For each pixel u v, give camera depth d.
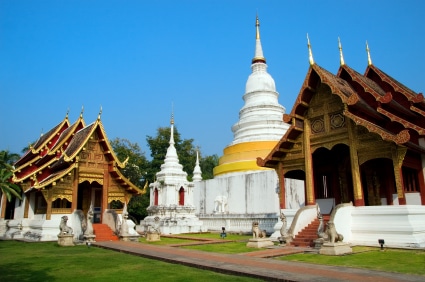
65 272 10.86
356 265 11.77
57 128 29.58
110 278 9.80
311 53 19.67
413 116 20.23
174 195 34.94
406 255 13.95
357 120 17.41
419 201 19.19
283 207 21.42
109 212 23.70
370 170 21.03
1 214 28.78
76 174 22.94
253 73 42.34
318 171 23.84
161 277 9.89
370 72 22.66
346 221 17.44
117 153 51.62
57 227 22.14
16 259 14.00
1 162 21.97
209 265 11.50
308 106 20.53
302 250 15.65
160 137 62.75
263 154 34.94
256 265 11.56
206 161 78.25
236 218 31.58
